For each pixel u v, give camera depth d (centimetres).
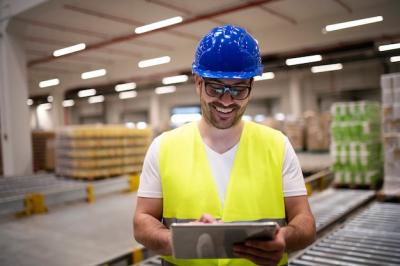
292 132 1677
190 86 2298
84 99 2655
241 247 111
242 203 134
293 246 126
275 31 1132
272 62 1469
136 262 384
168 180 139
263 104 2192
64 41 1205
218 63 127
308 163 1154
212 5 909
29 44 1221
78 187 725
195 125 150
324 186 860
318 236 433
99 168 867
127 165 941
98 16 963
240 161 140
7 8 868
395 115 587
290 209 140
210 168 139
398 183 591
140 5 891
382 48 1248
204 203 134
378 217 459
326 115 1591
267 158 141
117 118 2730
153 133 1598
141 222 137
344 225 426
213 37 130
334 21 1031
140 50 1399
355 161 727
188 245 111
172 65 1405
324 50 1379
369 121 725
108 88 2266
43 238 511
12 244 486
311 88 1991
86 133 848
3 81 913
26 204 636
